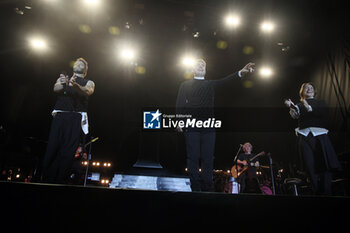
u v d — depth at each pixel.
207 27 6.91
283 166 7.27
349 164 4.00
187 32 6.97
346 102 5.36
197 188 2.37
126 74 8.16
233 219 1.45
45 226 1.37
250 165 5.25
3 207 1.37
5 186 1.40
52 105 8.05
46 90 7.93
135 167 4.75
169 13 6.86
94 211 1.40
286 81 7.71
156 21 6.98
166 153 6.06
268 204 1.48
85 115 2.65
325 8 5.93
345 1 5.41
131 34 7.05
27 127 7.69
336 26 5.70
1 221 1.36
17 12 6.08
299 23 6.53
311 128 2.61
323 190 2.46
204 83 2.65
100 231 1.38
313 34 6.47
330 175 2.51
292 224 1.46
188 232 1.42
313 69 6.62
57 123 2.47
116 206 1.42
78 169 4.89
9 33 6.60
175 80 8.30
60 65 7.73
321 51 6.27
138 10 6.66
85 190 1.43
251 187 5.23
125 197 1.44
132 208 1.42
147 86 8.04
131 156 7.65
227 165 9.49
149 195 1.45
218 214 1.45
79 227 1.38
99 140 9.00
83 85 2.67
